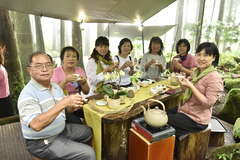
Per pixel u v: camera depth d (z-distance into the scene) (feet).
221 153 6.43
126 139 6.82
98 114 5.84
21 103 4.67
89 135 6.12
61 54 7.30
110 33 15.06
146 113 5.95
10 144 7.57
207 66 6.03
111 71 7.78
